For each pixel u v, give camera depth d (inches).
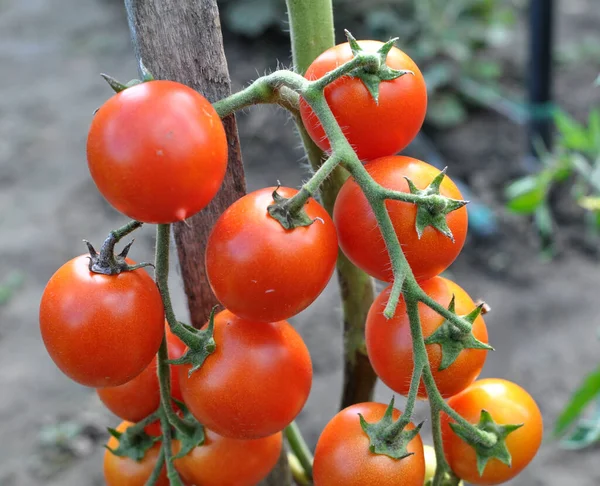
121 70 50.9
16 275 33.7
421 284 9.1
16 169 41.2
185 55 9.4
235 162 10.1
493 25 45.8
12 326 31.3
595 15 50.5
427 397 9.1
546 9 32.0
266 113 41.1
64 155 42.3
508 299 30.1
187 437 9.5
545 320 29.0
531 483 22.9
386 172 8.6
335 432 8.9
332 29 10.1
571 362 26.9
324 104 8.3
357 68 8.5
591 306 29.4
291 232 8.1
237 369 8.7
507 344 28.0
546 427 24.6
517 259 32.2
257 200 8.3
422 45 43.9
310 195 8.1
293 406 9.0
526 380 26.3
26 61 53.2
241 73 44.4
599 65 43.7
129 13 9.3
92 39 55.6
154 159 7.5
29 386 28.3
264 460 9.8
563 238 32.8
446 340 8.7
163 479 10.0
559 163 24.2
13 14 61.0
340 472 8.7
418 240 8.5
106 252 8.6
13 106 47.3
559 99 40.6
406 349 8.8
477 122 40.6
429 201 8.1
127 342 8.5
